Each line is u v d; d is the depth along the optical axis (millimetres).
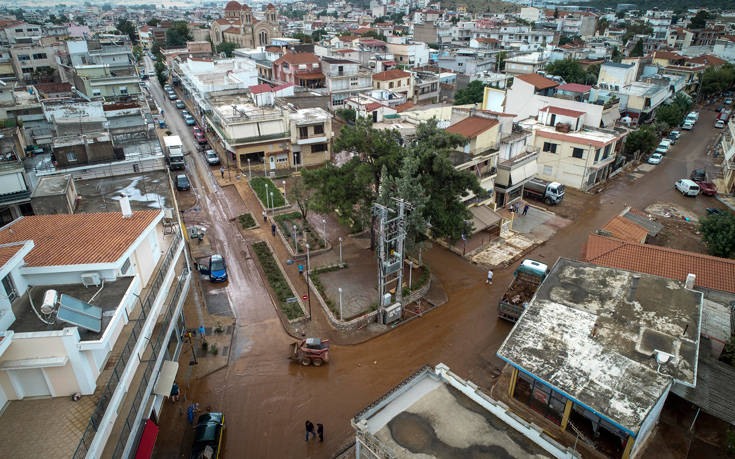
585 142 55812
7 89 62219
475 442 17781
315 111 66750
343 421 25047
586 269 31188
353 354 30016
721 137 79938
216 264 37719
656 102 82938
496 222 45281
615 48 127875
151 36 171625
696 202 55469
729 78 101562
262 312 33875
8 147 43844
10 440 16062
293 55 93000
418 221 33844
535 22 183125
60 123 53531
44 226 24656
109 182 40375
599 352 23766
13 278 19891
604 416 20406
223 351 29844
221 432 23453
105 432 17281
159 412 24656
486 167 47281
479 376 28297
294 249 41719
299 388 27203
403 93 94250
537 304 27672
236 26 153375
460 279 38812
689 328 25219
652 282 29281
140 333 21234
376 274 38406
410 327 32750
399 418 18875
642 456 22859
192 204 51250
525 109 69500
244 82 81562
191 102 94688
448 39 162625
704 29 146875
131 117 61281
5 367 16594
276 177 59188
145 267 25188
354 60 103750
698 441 23781
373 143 39000
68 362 17250
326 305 34062
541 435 17484
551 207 53562
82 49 88500
